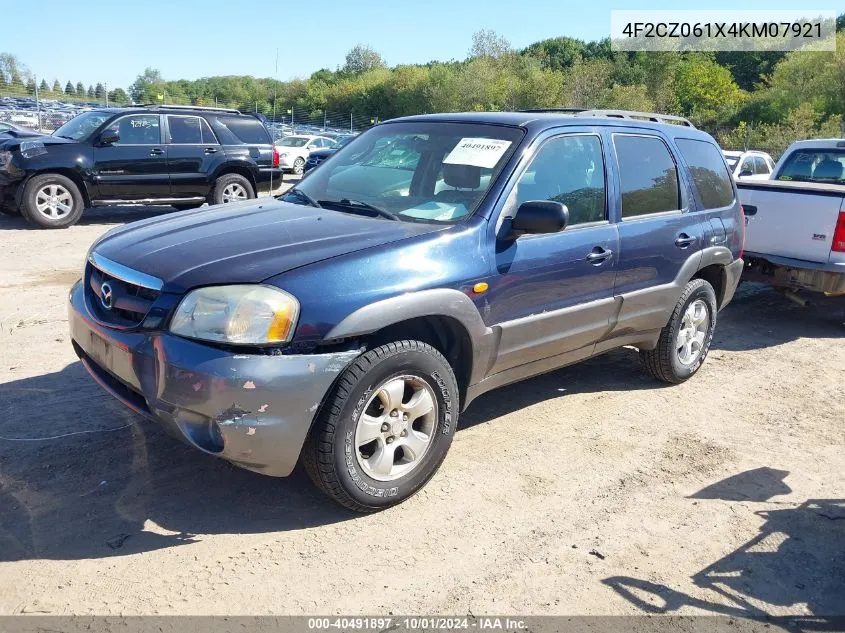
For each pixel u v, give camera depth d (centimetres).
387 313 326
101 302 347
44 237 1041
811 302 782
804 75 5181
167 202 1224
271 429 303
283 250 332
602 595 298
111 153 1149
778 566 326
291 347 306
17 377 481
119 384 345
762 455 439
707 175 550
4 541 307
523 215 370
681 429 470
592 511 363
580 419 476
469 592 295
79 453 384
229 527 329
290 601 283
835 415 512
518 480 389
